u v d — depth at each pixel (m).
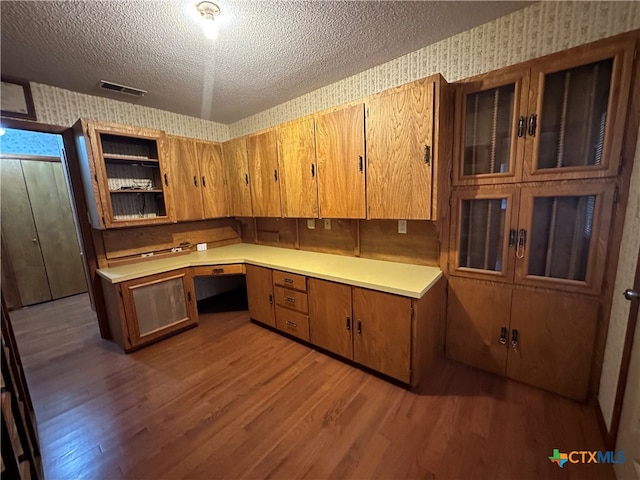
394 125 1.90
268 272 2.63
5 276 3.66
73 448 1.54
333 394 1.88
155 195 3.01
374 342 1.98
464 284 2.03
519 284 1.81
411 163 1.86
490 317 1.95
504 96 1.74
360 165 2.10
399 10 1.59
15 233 3.74
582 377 1.68
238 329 2.87
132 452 1.50
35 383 2.11
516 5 1.61
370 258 2.55
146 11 1.48
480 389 1.86
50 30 1.60
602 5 1.44
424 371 1.96
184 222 3.26
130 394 1.96
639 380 1.15
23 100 2.22
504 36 1.71
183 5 1.45
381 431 1.58
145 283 2.54
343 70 2.30
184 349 2.52
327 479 1.33
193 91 2.56
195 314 2.92
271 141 2.70
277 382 2.03
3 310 1.58
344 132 2.15
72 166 2.50
